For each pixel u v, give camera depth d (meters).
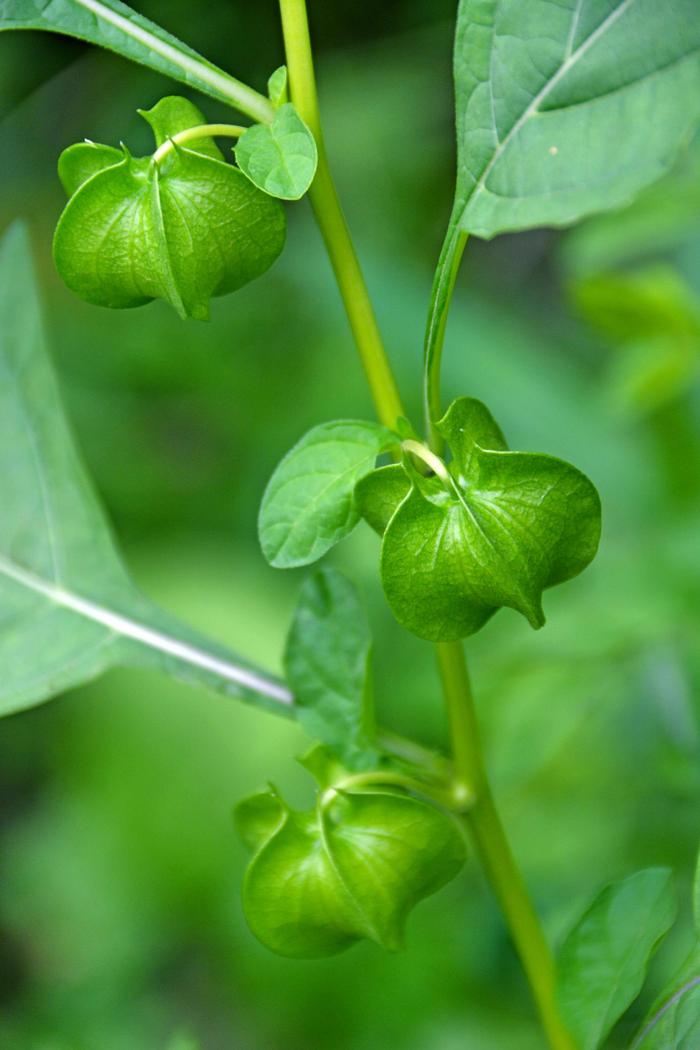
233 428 1.13
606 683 0.66
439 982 0.79
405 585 0.45
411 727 0.80
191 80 0.47
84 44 1.15
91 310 1.17
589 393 0.89
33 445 0.55
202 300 0.46
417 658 0.82
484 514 0.45
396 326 0.93
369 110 1.24
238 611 0.99
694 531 0.68
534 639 0.67
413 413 0.91
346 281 0.47
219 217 0.45
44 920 0.95
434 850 0.47
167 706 0.96
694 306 0.65
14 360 0.55
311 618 0.49
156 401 1.15
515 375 0.90
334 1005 0.82
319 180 0.47
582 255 0.71
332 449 0.46
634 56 0.45
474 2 0.46
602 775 0.72
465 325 0.93
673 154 0.45
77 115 1.19
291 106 0.46
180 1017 0.91
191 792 0.94
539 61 0.46
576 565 0.45
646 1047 0.48
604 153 0.45
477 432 0.45
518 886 0.50
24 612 0.54
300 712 0.49
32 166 1.20
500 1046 0.73
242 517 1.07
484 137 0.46
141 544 1.08
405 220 1.24
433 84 1.27
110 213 0.46
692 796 0.67
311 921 0.47
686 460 0.81
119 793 0.95
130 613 0.53
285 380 1.14
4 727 1.04
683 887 0.68
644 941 0.48
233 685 0.52
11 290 0.55
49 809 1.03
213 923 0.92
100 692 0.99
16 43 1.14
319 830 0.47
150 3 1.09
